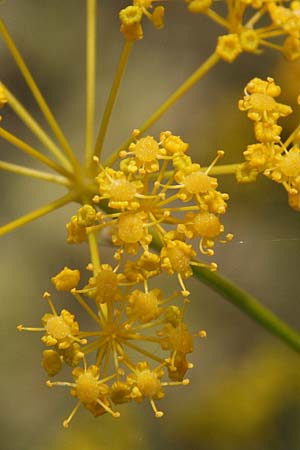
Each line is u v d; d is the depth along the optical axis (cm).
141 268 18
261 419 25
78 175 18
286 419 25
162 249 18
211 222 18
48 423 28
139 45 31
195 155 27
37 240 30
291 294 28
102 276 18
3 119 30
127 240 18
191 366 18
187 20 31
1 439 28
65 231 30
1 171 30
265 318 19
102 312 18
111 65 31
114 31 32
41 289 30
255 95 18
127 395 18
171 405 26
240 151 27
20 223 18
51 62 31
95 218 18
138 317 18
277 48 18
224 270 28
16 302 29
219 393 25
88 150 19
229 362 28
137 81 31
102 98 31
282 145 18
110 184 18
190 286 28
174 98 18
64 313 18
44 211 18
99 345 18
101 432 25
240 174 18
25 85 31
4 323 29
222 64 30
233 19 18
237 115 28
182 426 25
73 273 18
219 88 30
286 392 25
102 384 18
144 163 18
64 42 31
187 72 31
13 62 31
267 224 27
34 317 29
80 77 31
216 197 18
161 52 31
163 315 18
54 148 19
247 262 28
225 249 28
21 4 31
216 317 28
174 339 18
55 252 30
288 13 18
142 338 18
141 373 18
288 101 24
